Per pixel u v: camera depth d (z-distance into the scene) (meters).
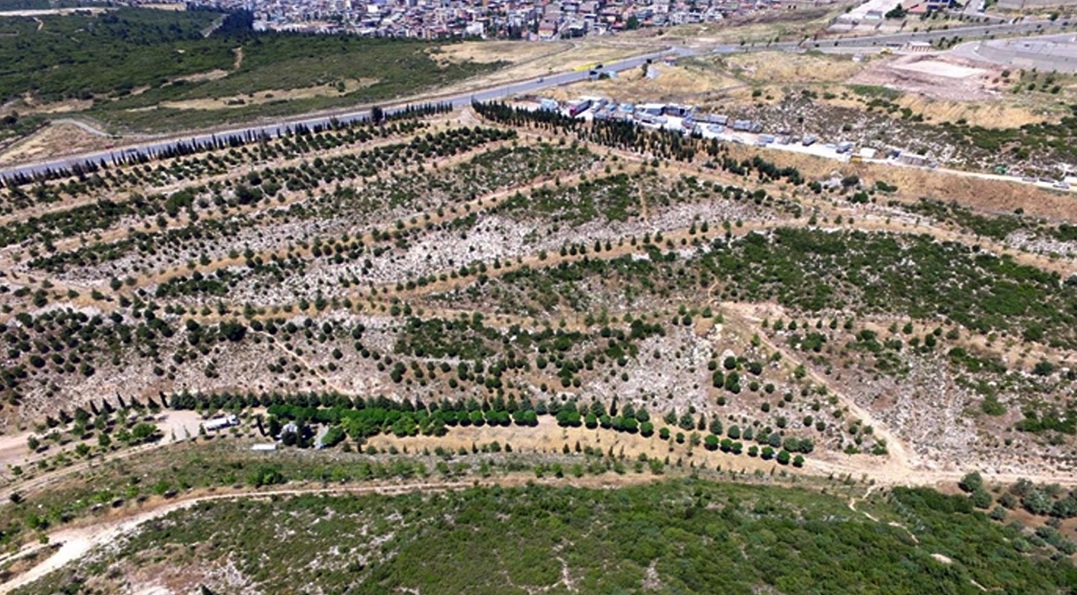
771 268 115.62
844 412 92.88
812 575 58.41
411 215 130.00
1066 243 113.12
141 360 107.81
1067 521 75.31
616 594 54.09
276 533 69.25
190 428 98.88
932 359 96.50
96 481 84.12
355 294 117.38
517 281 117.88
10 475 90.25
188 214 125.88
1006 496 79.25
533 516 68.25
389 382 105.38
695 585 55.53
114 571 65.56
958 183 128.75
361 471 81.12
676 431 94.31
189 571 64.69
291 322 112.88
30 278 112.56
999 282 107.31
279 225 126.06
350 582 60.50
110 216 123.19
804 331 103.38
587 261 120.00
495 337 108.88
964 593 57.69
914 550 63.97
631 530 64.50
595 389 101.12
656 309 111.56
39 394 103.19
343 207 129.88
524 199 132.12
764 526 66.19
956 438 88.38
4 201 124.12
